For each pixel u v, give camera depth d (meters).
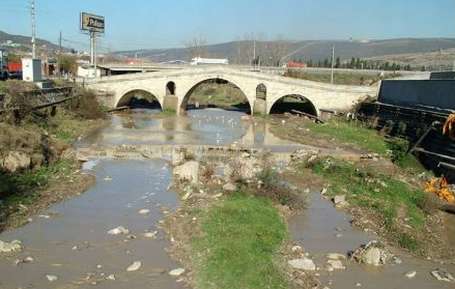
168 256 21.11
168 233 23.94
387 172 40.38
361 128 66.19
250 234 23.12
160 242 22.75
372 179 35.50
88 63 130.12
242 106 105.81
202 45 191.25
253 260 20.06
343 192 33.19
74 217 26.25
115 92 87.12
